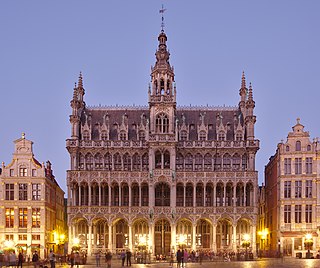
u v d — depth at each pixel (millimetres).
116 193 94625
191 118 100438
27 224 89500
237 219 90688
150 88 97562
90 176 91812
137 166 96188
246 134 96625
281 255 82562
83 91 102750
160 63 96812
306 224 89312
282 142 92500
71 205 91250
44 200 90188
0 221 89625
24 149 91562
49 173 101062
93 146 95438
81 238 93688
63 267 64000
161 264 71000
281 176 91188
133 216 90938
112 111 101938
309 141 91125
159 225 93375
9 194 90188
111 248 90188
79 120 98000
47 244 91250
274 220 96625
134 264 71188
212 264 68750
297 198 90125
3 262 65312
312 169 90250
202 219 92688
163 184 93438
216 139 97438
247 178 91688
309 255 83062
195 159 96125
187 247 91688
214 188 91625
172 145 92875
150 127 95438
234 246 89875
